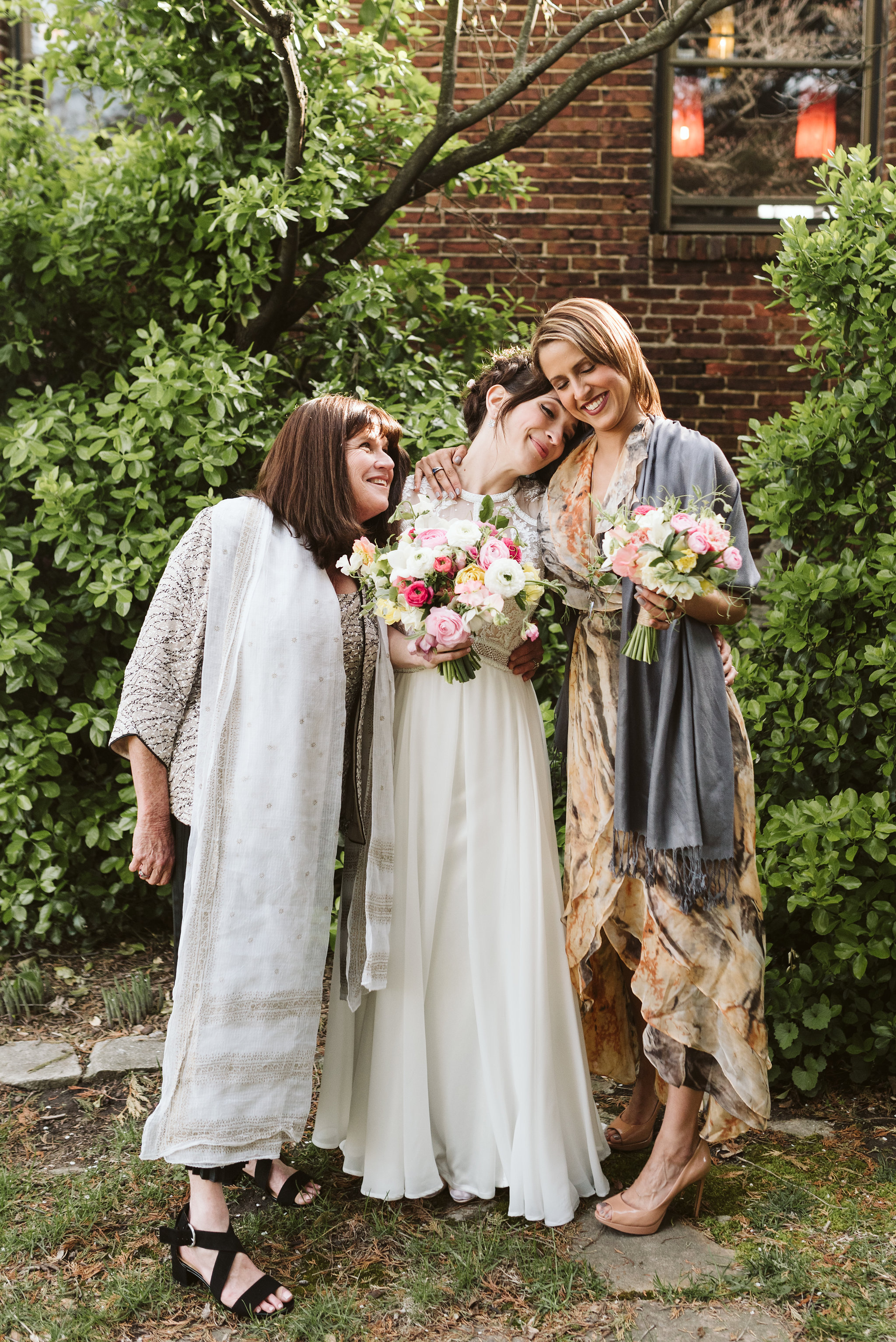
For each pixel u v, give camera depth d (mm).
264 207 3508
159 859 2098
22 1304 2023
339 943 2287
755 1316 1981
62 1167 2482
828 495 3037
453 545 2072
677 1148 2238
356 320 3900
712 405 5500
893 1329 1935
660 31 3674
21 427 3568
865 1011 2803
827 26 5441
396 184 3969
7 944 3623
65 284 3904
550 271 5422
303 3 3830
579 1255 2152
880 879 2816
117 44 3928
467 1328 1959
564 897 2488
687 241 5383
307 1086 2061
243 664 2041
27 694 3746
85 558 3512
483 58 5215
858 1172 2453
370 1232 2229
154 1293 2053
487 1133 2316
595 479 2305
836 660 2912
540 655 2391
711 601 2084
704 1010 2180
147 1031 3137
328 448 2145
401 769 2303
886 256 2848
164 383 3502
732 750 2156
